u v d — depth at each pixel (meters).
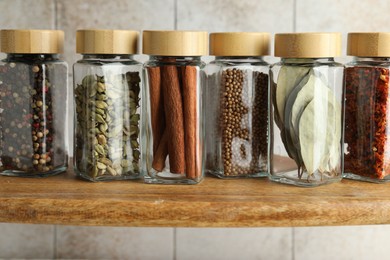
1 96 0.78
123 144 0.77
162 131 0.76
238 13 0.96
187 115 0.75
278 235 1.00
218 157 0.79
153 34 0.73
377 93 0.76
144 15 0.95
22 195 0.70
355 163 0.79
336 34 0.73
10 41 0.75
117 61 0.75
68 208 0.68
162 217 0.68
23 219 0.68
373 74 0.76
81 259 1.00
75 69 0.77
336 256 1.01
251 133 0.79
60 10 0.95
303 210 0.68
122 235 1.00
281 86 0.75
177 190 0.74
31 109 0.77
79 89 0.76
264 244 1.00
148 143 0.76
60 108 0.80
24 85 0.77
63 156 0.82
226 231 1.00
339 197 0.71
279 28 0.96
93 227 1.00
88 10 0.95
